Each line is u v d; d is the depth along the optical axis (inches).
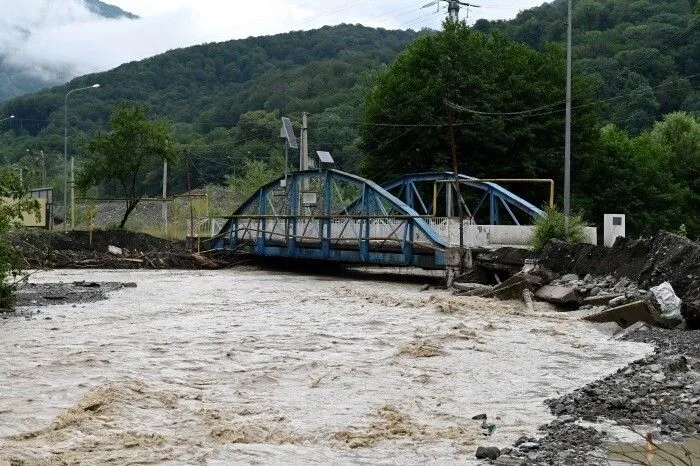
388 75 2400.3
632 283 1015.0
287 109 5128.0
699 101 3314.5
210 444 441.4
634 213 2637.8
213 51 7185.0
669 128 3169.3
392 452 427.2
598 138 2486.5
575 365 670.5
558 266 1222.3
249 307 1164.5
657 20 3346.5
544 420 492.7
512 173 2336.4
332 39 7711.6
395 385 597.3
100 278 1830.7
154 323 968.9
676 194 2787.9
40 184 4136.3
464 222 1653.5
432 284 1616.6
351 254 1834.4
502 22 4254.4
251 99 5610.2
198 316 1047.0
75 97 6368.1
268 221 2223.2
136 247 2482.8
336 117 4392.2
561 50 2539.4
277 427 476.4
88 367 670.5
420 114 2268.7
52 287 1497.3
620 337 815.1
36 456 417.1
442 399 551.5
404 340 808.9
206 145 4687.5
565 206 1464.1
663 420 477.7
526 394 566.6
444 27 2372.0
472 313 1015.0
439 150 2287.2
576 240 1346.0
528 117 2345.0
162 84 6815.9
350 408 525.7
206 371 653.3
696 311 858.8
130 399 542.0
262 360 701.3
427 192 2546.8
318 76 5708.7
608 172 2618.1
